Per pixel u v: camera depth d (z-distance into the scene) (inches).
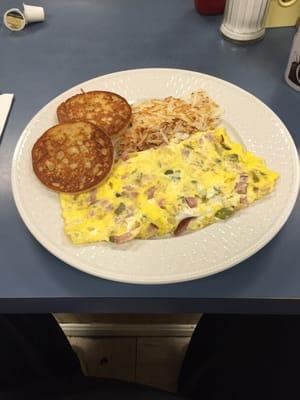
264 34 35.7
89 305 22.2
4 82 32.7
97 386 27.4
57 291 21.8
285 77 31.6
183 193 23.8
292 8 34.8
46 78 33.1
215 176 24.5
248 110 28.7
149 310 22.5
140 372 47.8
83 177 24.5
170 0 39.8
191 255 21.8
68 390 27.0
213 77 30.9
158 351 49.4
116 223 22.8
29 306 22.2
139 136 27.8
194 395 33.9
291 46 31.5
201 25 37.1
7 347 29.6
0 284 22.1
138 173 24.9
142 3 39.6
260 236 22.2
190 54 34.7
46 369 33.6
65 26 37.6
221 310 22.3
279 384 26.8
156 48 35.3
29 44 36.0
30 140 27.2
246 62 33.8
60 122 27.8
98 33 36.9
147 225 22.8
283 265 22.4
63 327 50.6
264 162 25.7
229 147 26.2
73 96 29.3
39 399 26.4
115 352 49.5
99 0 40.1
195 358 37.9
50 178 24.5
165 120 28.5
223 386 31.0
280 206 23.4
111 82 31.0
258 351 30.0
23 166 25.6
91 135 26.1
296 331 27.6
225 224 22.9
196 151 25.9
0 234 23.9
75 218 23.1
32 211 23.6
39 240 22.5
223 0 36.7
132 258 21.8
